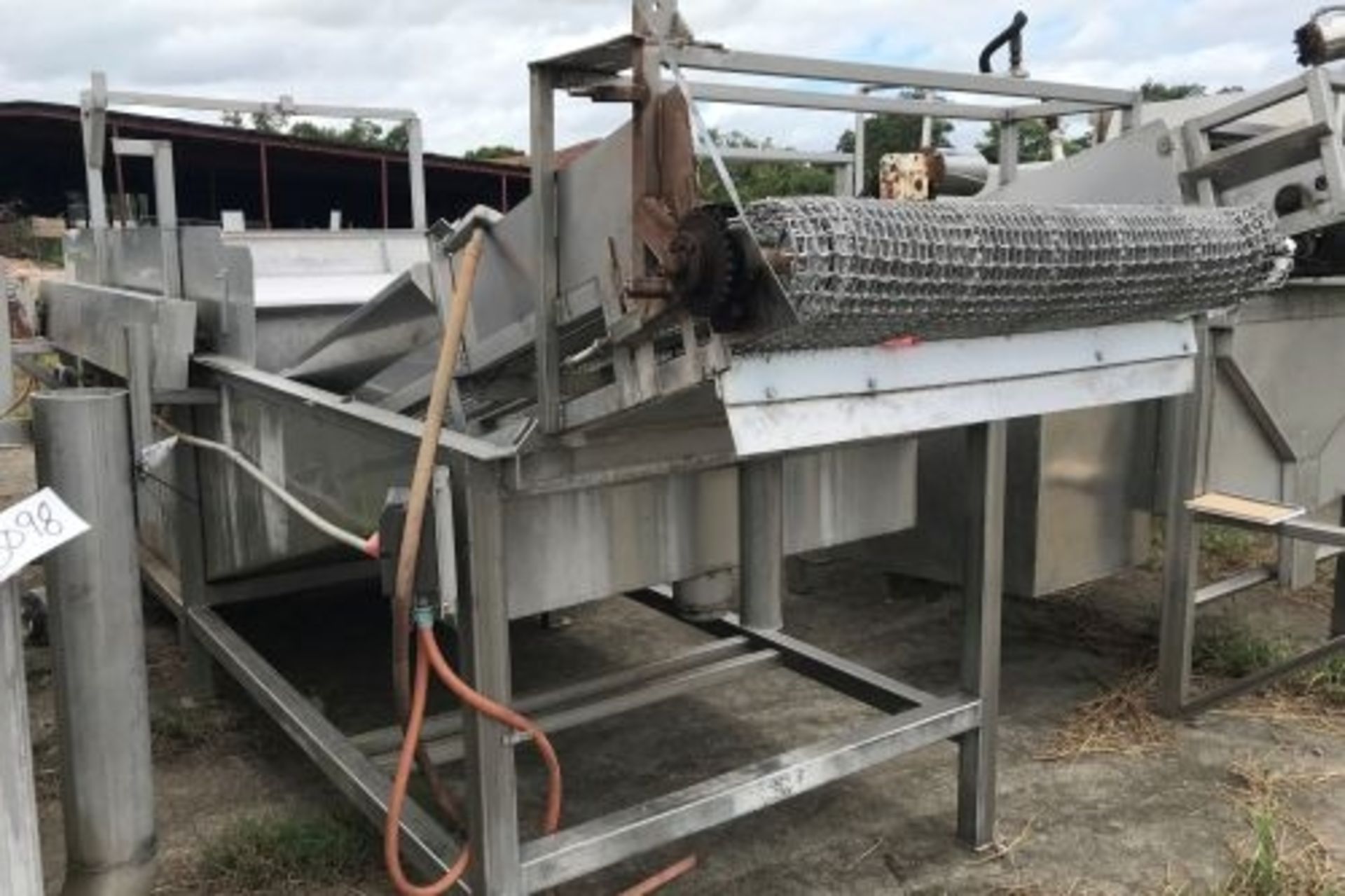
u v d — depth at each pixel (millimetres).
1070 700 3357
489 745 1837
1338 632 3678
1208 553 4551
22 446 1970
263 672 2758
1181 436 3092
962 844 2555
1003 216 1686
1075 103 2637
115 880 2014
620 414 1681
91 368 3727
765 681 3502
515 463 1766
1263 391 3258
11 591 1595
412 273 1974
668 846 2547
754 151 3547
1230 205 2633
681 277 1438
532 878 1902
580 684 2580
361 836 2555
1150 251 1838
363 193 15812
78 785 1979
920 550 3424
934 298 1591
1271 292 3021
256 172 14344
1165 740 3074
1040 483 3121
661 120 1489
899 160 3213
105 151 4402
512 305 1816
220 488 2973
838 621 4074
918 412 1797
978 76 2168
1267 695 3342
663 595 3148
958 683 3422
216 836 2611
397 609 1693
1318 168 2523
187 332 2787
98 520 1913
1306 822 2648
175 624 3959
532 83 1630
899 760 2949
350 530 2236
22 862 1641
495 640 1802
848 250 1445
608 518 1988
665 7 1503
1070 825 2654
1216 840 2586
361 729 3197
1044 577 3186
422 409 2148
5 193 15000
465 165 14195
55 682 1979
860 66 1919
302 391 2352
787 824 2646
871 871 2461
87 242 3801
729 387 1566
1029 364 1948
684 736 3141
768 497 2205
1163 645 3195
